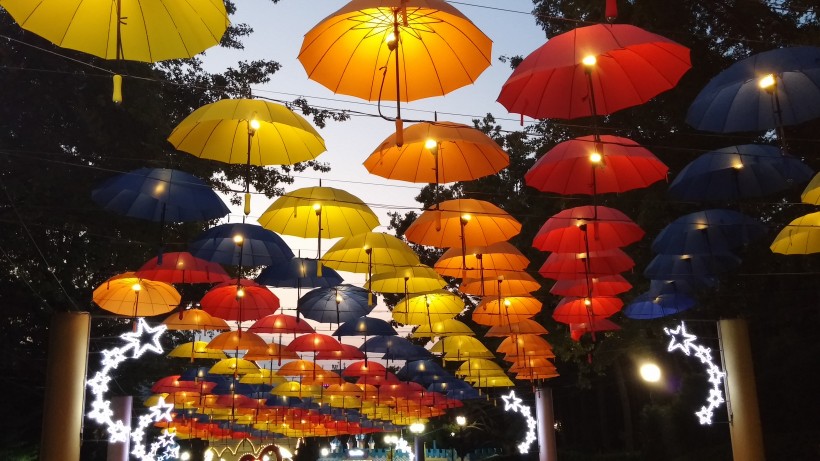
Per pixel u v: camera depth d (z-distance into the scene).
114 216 15.04
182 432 28.30
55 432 11.74
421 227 9.20
